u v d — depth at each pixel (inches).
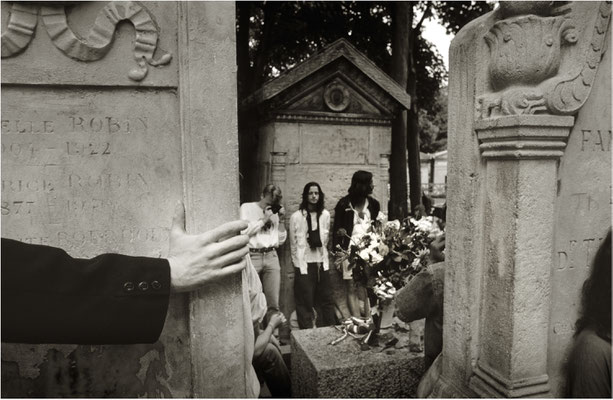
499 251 66.2
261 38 388.5
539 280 65.0
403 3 274.4
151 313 41.4
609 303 56.7
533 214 63.4
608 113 68.7
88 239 49.9
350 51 197.6
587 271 70.7
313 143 204.4
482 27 64.7
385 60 409.1
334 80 202.2
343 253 105.7
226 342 52.7
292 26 407.8
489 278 68.6
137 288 41.1
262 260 163.2
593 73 63.6
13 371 49.5
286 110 197.6
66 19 46.4
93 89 48.7
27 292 37.5
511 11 60.4
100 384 52.0
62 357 50.7
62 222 49.1
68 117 48.3
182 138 50.0
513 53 60.1
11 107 46.6
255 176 230.5
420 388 84.2
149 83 49.4
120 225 50.6
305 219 177.9
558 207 66.6
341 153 209.2
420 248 99.3
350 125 209.2
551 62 59.7
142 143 50.5
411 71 353.1
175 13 49.6
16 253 37.5
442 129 854.5
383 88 206.1
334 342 103.8
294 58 450.3
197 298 51.3
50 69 46.5
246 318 57.2
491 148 64.9
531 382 65.7
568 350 70.7
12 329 37.2
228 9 50.4
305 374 100.2
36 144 47.7
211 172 51.0
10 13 44.7
